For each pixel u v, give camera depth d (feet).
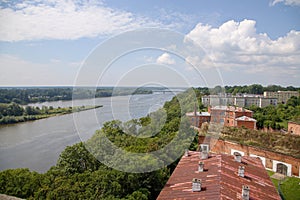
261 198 35.63
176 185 39.63
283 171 82.02
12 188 50.52
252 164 48.62
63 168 53.78
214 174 40.22
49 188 46.32
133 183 44.24
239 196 34.22
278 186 72.23
